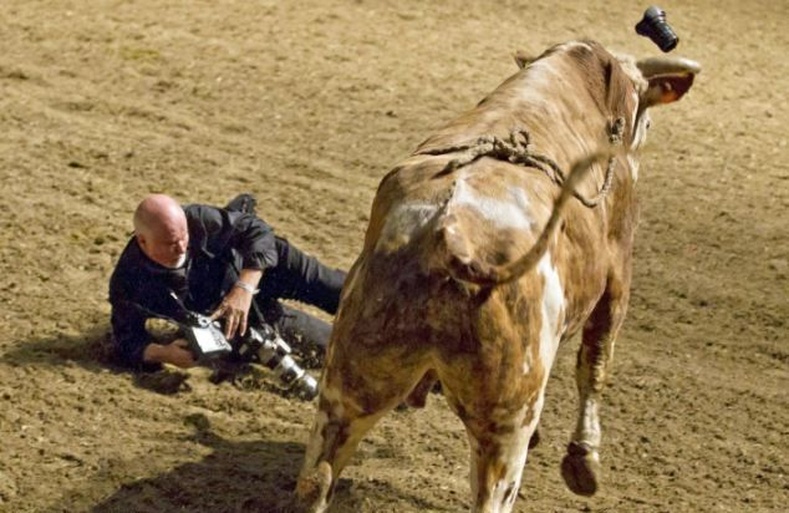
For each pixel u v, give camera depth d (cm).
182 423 1077
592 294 909
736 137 1839
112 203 1505
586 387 1020
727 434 1138
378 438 1083
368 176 1653
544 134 927
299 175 1639
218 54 2031
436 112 1869
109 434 1049
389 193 827
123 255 1127
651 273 1440
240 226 1141
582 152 950
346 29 2178
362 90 1928
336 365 795
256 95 1891
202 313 1141
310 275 1169
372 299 782
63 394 1099
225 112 1831
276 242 1167
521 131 873
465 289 767
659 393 1198
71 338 1198
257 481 994
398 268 781
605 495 1027
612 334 1009
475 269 746
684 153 1769
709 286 1416
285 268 1167
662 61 1097
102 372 1141
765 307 1378
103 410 1084
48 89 1873
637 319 1344
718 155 1770
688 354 1281
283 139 1753
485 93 1947
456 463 1053
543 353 810
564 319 858
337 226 1505
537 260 740
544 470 1062
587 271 887
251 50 2055
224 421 1087
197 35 2109
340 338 793
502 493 809
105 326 1223
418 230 791
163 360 1129
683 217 1578
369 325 780
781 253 1500
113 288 1129
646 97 1091
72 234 1409
